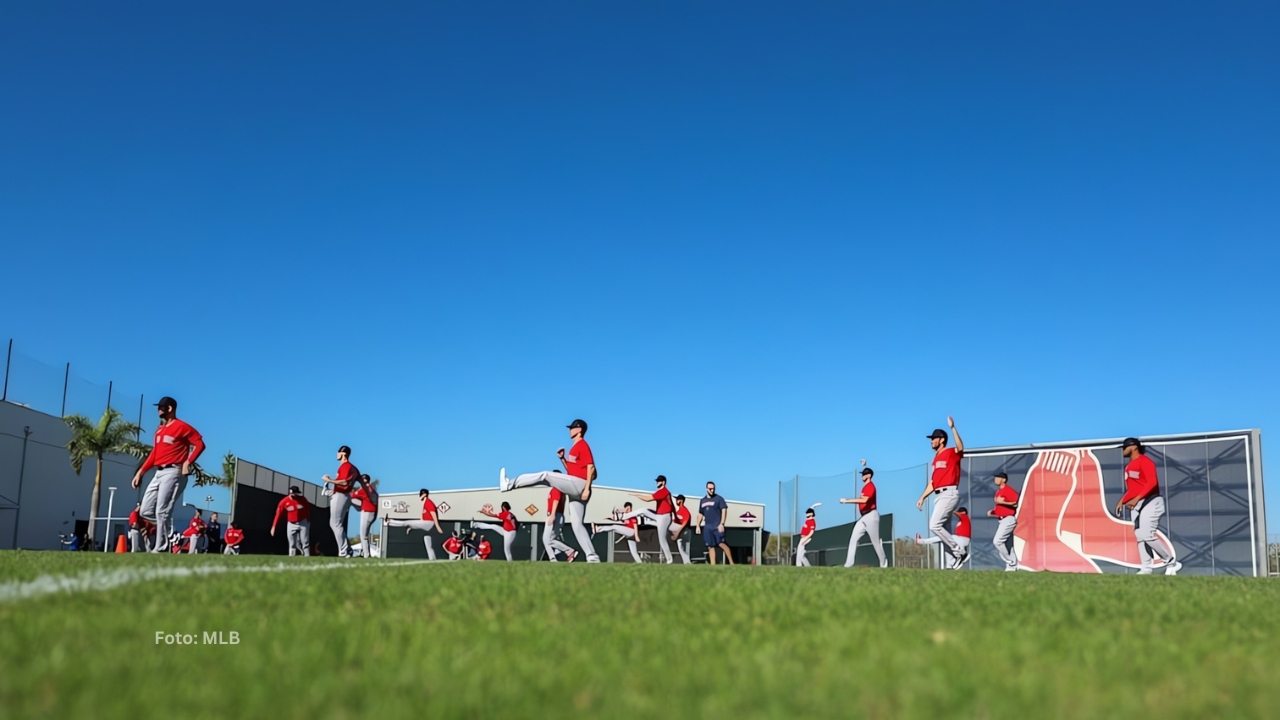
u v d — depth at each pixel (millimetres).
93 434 37438
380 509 48531
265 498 30688
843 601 4902
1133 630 4047
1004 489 18562
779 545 30188
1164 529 21781
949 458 15961
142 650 3016
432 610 4199
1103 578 9820
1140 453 14711
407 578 5965
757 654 3135
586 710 2410
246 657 2930
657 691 2613
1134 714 2453
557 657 3072
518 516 47250
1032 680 2793
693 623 3938
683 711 2408
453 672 2777
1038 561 23344
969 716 2395
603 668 2893
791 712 2410
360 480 19016
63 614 3676
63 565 6672
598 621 3959
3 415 33938
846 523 25500
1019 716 2406
